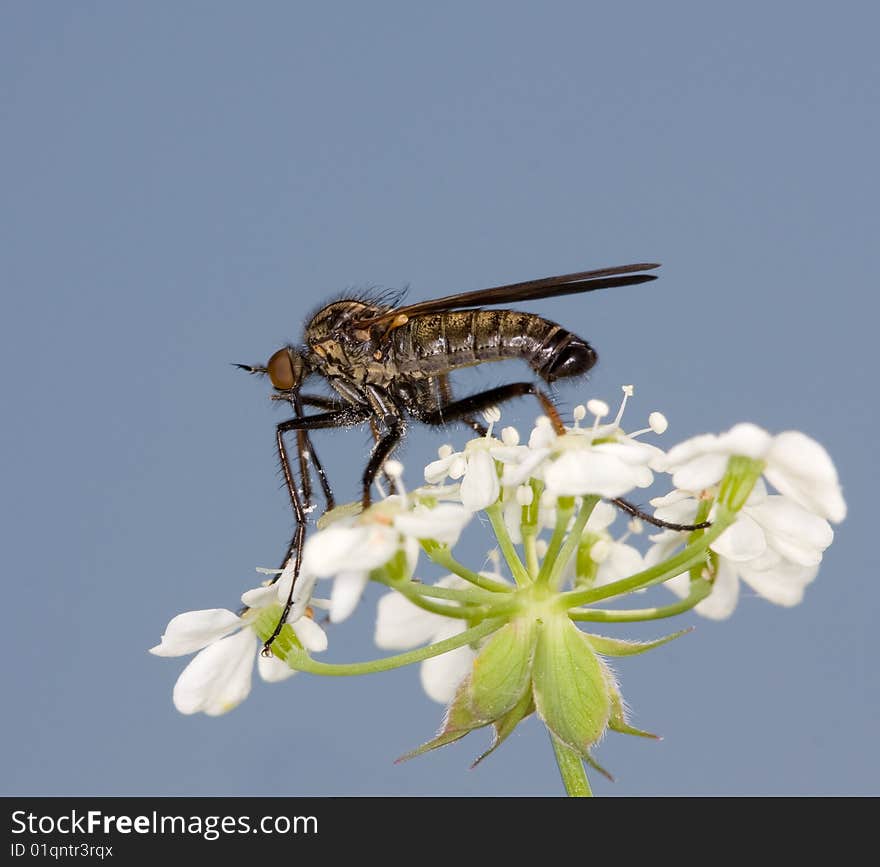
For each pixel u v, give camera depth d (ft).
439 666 0.49
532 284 0.51
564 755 0.47
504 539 0.47
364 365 0.51
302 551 0.47
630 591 0.46
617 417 0.47
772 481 0.46
